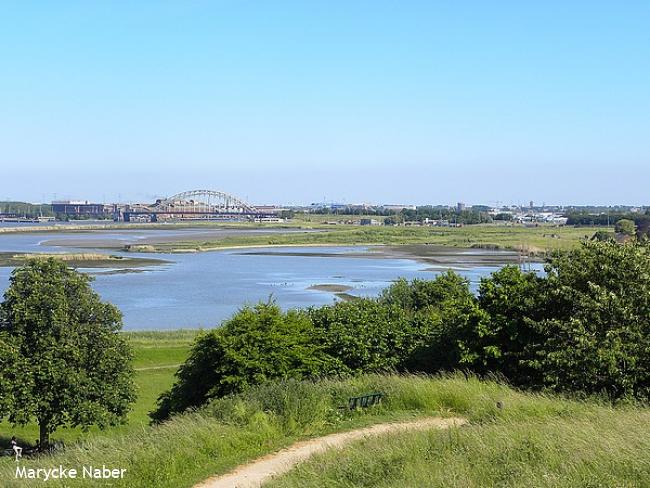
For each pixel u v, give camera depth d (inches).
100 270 4953.3
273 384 952.3
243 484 598.2
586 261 1055.0
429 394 880.9
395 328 1344.7
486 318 1109.1
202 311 3208.7
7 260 5359.3
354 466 578.9
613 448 542.3
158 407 1350.9
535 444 576.1
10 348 1160.8
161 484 623.8
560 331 1001.5
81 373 1190.9
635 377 910.4
